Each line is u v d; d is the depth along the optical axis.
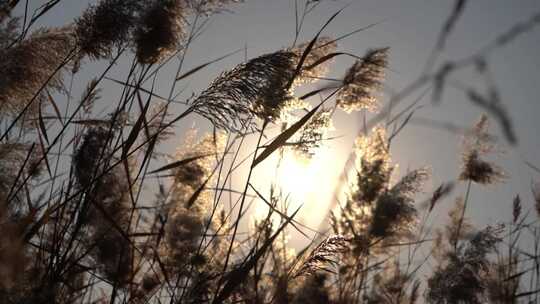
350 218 4.54
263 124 3.08
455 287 4.02
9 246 2.21
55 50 3.05
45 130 3.15
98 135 3.14
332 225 4.48
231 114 2.92
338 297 4.10
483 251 4.12
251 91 2.89
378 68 3.92
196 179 3.97
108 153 3.20
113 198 3.35
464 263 4.11
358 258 4.33
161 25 3.16
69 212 3.05
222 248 3.71
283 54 3.00
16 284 2.21
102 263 3.19
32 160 3.10
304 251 3.49
